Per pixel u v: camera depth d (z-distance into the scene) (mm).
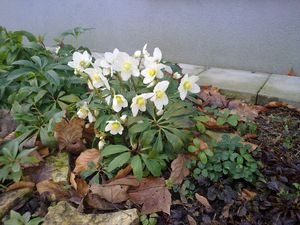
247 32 1296
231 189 647
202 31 1382
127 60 695
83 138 815
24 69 945
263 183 649
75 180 697
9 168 682
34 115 863
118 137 759
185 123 725
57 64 983
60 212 618
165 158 703
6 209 644
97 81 729
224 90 1095
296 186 631
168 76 878
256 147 739
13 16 1847
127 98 750
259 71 1321
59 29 1734
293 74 1262
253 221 591
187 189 667
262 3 1236
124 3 1513
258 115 961
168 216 629
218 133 835
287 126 872
